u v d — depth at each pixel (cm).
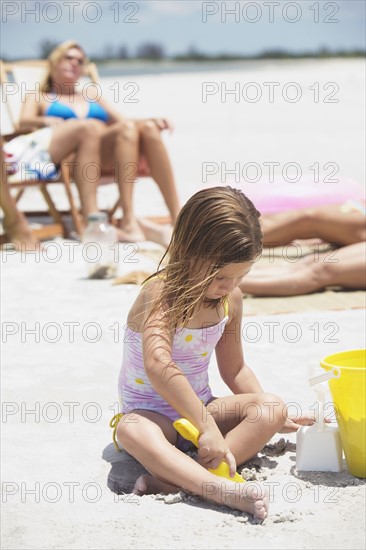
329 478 376
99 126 990
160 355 375
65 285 783
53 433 440
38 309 700
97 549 313
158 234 957
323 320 645
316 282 728
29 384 516
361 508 341
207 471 354
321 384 385
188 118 2600
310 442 384
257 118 2558
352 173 1419
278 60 7038
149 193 1363
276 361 545
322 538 317
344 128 2188
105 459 407
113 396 493
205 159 1688
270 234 830
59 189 1466
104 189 1440
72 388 507
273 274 733
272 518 333
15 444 426
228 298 406
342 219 816
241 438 381
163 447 364
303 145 1864
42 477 388
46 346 595
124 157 969
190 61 7100
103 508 350
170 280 383
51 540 323
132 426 377
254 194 850
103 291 757
